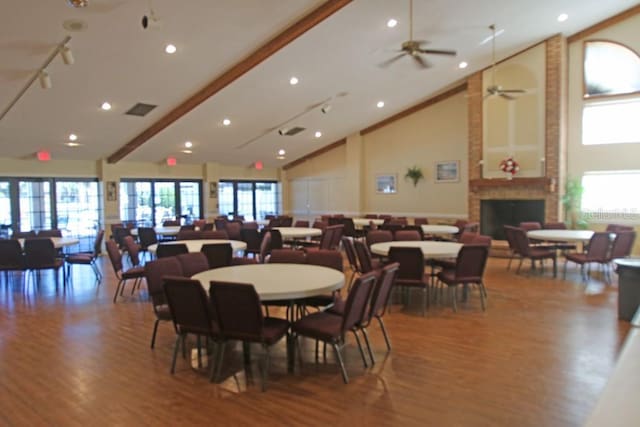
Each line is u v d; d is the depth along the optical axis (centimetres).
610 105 849
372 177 1221
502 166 886
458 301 532
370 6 601
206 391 301
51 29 505
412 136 1141
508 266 752
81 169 1002
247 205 1335
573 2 715
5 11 462
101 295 590
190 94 768
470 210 952
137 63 620
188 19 540
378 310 356
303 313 406
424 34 716
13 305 541
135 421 262
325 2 579
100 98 707
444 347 378
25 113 713
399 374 324
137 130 886
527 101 877
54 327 449
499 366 336
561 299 540
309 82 806
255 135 1048
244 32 604
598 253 620
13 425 259
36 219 949
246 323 297
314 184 1348
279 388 303
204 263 436
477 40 787
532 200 896
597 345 379
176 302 317
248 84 766
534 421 256
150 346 390
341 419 261
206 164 1201
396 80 884
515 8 691
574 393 290
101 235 711
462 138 1055
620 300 454
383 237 634
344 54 724
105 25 517
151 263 381
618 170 845
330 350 374
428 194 1121
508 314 476
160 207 1151
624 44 824
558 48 839
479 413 266
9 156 893
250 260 484
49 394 299
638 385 138
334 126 1108
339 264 420
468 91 948
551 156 855
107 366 346
